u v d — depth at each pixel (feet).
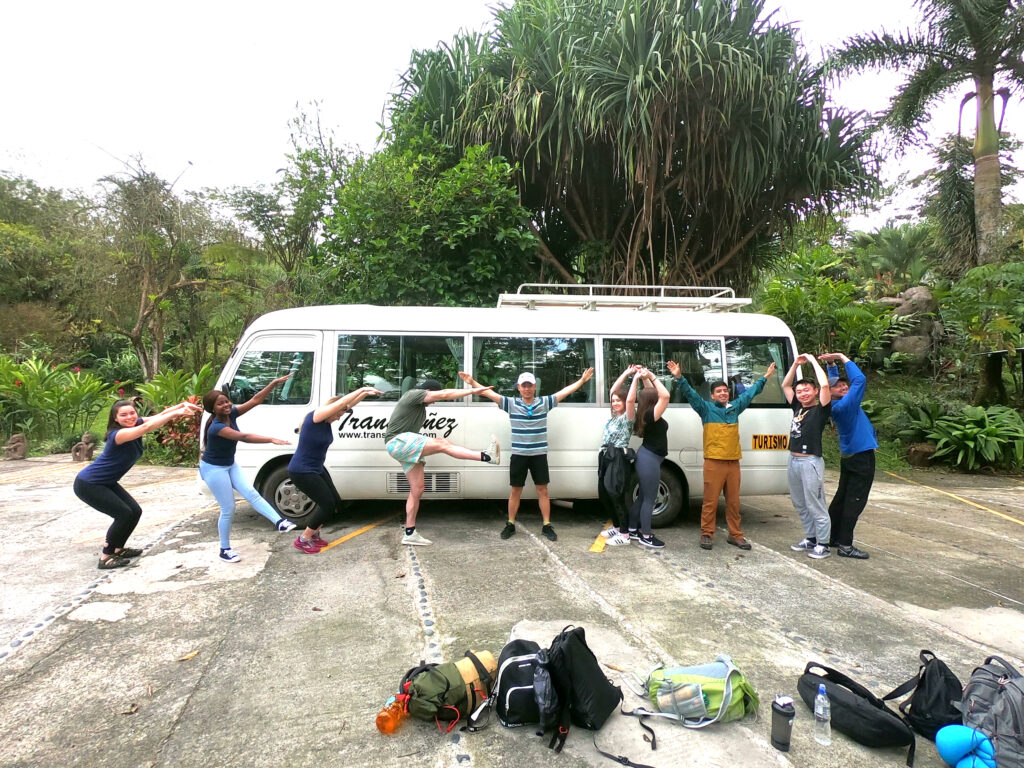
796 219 34.06
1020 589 14.46
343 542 17.46
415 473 17.13
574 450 19.31
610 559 16.24
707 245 35.76
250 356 18.99
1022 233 56.03
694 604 13.21
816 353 39.93
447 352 19.31
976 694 8.13
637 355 19.77
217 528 18.89
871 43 40.65
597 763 7.99
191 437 32.09
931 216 47.70
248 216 51.57
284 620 12.22
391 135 33.94
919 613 12.91
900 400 39.65
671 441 19.42
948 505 24.47
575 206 35.78
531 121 29.78
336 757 8.08
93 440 35.91
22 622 12.11
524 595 13.58
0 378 39.52
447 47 33.71
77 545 17.30
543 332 19.66
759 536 19.01
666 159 29.94
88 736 8.48
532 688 8.65
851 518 16.74
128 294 50.55
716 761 8.02
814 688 9.12
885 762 8.07
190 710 9.14
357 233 30.27
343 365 19.01
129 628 11.85
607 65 28.37
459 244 28.86
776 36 30.01
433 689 8.78
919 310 53.01
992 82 39.81
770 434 19.56
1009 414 33.68
